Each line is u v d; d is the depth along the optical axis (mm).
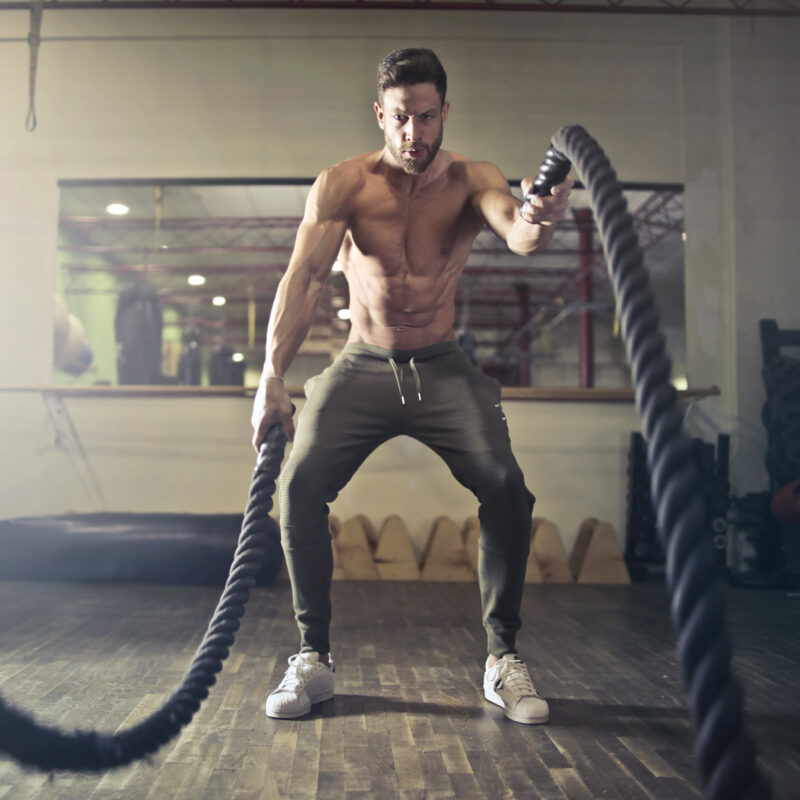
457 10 4898
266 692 1884
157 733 876
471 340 10055
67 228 11188
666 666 2230
